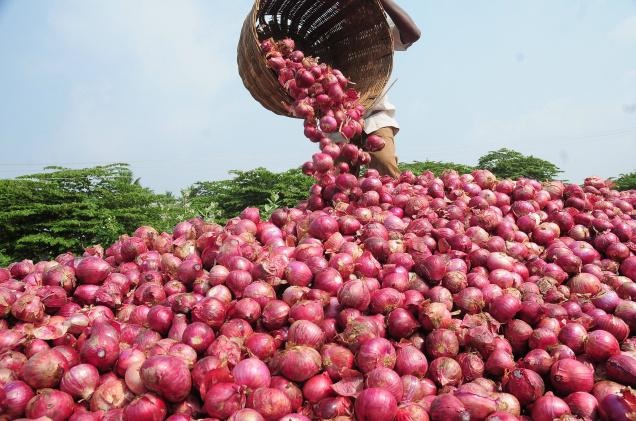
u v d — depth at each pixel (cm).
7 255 1694
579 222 411
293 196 2447
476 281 312
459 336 265
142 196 2048
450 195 461
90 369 241
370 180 452
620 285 320
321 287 302
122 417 217
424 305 274
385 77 584
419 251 338
